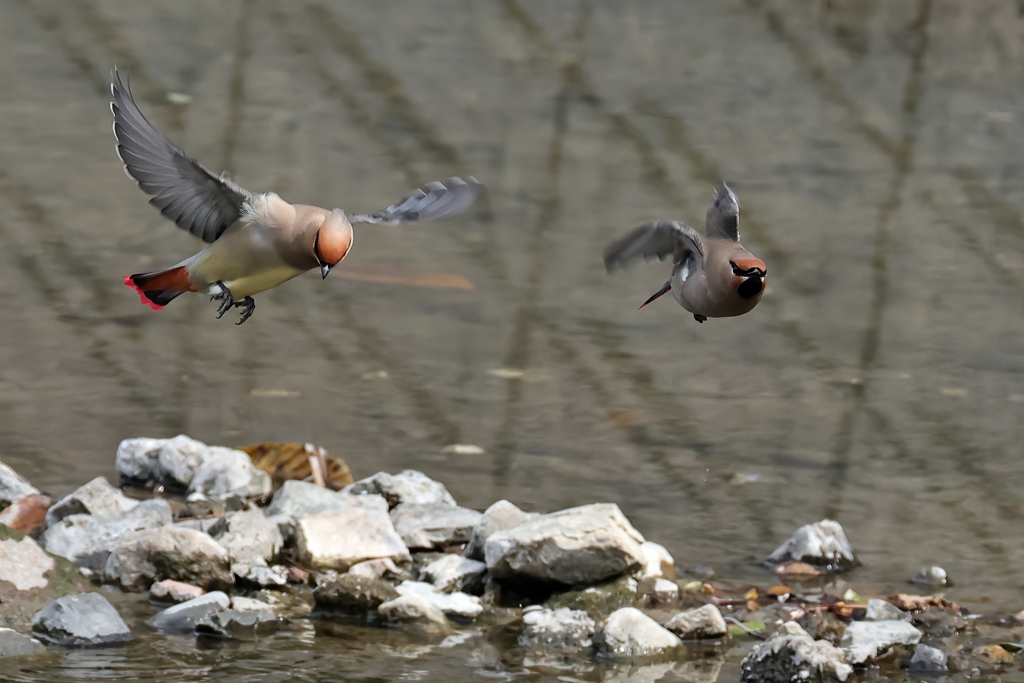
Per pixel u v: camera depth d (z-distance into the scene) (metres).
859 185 19.52
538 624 8.25
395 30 25.48
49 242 15.52
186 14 25.39
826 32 26.67
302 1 26.67
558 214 17.52
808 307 15.05
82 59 22.67
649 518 10.12
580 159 19.80
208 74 22.30
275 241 6.96
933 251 17.09
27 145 18.95
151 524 9.30
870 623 8.23
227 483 10.21
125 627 7.95
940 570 9.35
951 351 14.02
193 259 7.16
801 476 10.98
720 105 22.83
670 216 17.66
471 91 22.56
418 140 20.09
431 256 15.84
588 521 8.84
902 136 21.91
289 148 19.30
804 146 21.14
